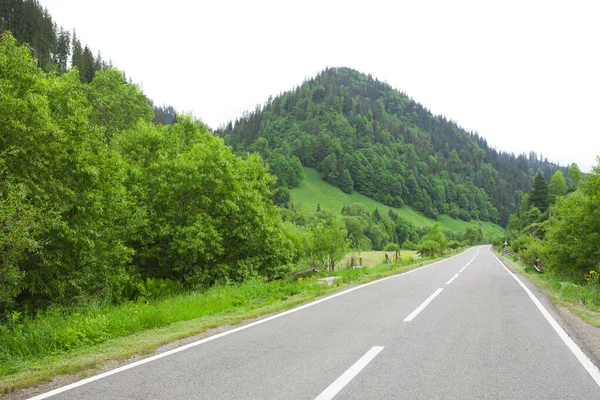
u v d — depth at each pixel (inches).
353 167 7687.0
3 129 435.5
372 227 4825.3
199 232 685.9
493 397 156.3
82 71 3036.4
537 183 4173.2
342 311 369.7
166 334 279.4
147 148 959.6
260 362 206.2
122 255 615.8
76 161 531.5
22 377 189.2
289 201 5521.7
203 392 163.2
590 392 161.9
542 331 280.7
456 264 1333.7
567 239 684.7
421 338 258.8
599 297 431.8
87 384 176.6
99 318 304.7
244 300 461.4
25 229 358.9
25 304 504.4
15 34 3240.7
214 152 804.0
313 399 154.5
